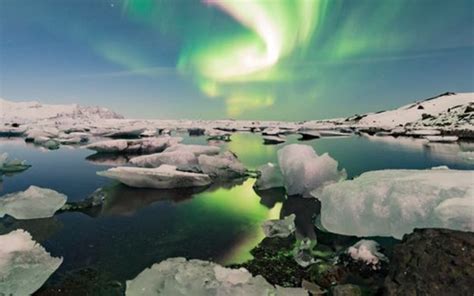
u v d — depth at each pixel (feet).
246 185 44.91
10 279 17.16
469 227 17.53
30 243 20.38
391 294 14.32
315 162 39.04
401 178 24.29
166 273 17.69
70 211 32.63
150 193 40.16
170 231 27.32
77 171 56.59
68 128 173.68
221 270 17.52
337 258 20.70
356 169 60.70
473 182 21.75
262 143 119.03
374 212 22.80
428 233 16.11
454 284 13.50
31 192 31.63
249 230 27.48
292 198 38.04
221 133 158.51
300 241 24.66
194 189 42.45
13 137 140.15
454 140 120.26
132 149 85.87
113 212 32.53
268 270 20.33
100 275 19.88
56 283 18.85
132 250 23.57
